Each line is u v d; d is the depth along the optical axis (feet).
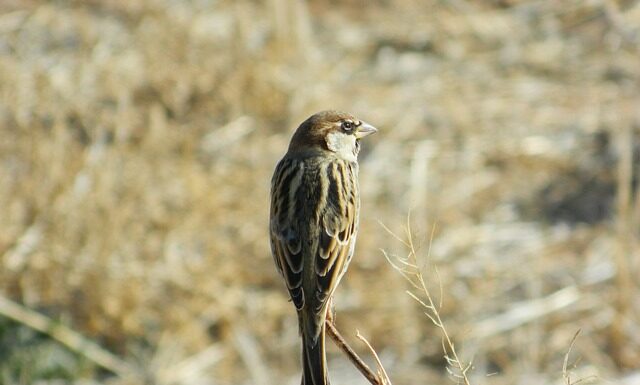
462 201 53.78
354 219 29.27
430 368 46.16
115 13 65.98
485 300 48.34
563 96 61.67
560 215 53.78
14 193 49.67
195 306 47.37
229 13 64.39
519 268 50.11
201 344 46.98
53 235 48.26
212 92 58.39
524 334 47.11
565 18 67.97
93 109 57.06
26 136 53.93
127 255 48.21
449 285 48.24
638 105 60.64
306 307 27.91
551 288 49.42
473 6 68.85
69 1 66.85
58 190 49.55
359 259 48.55
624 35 66.49
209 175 52.60
